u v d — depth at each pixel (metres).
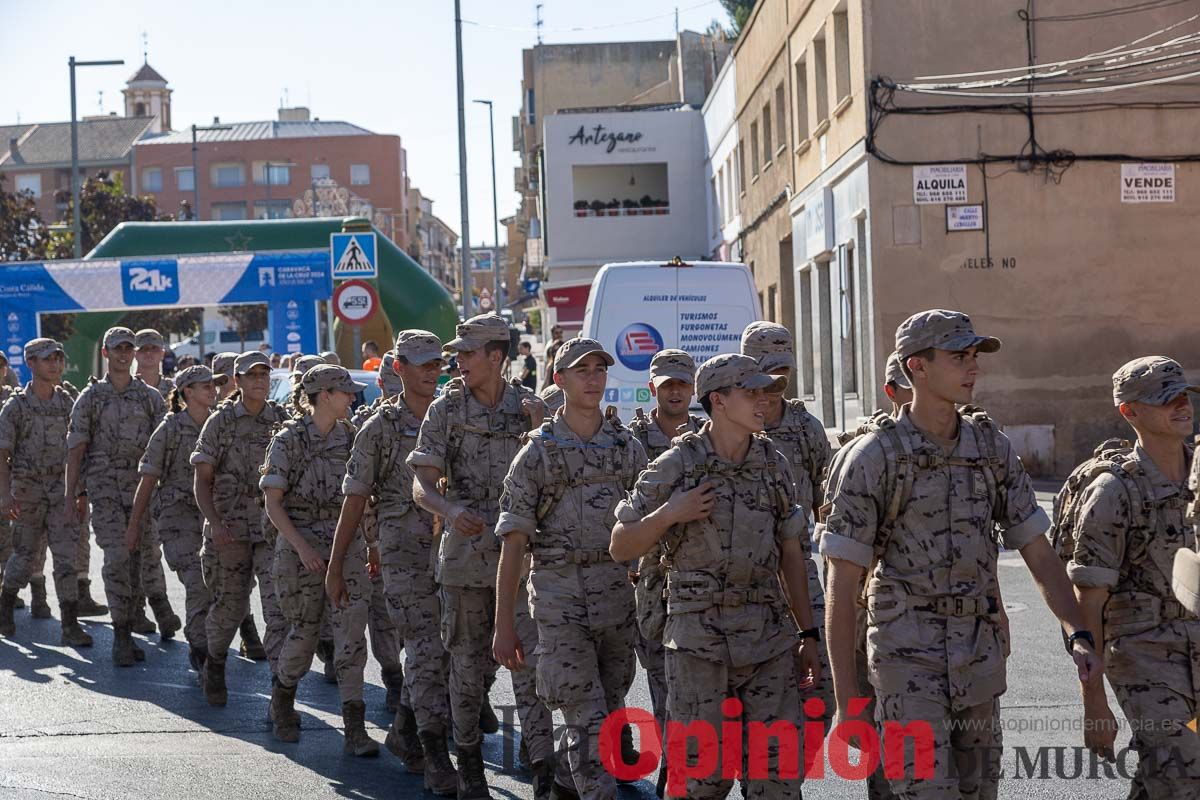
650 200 51.19
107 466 11.13
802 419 7.05
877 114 21.48
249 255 27.00
